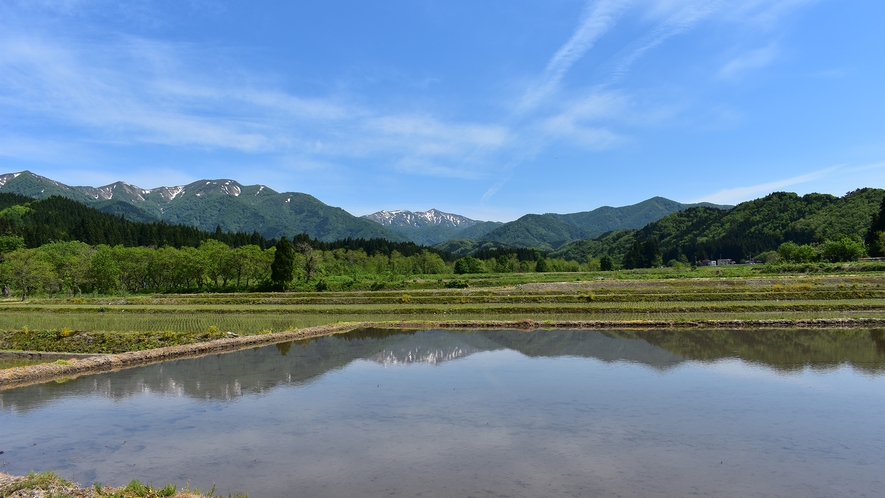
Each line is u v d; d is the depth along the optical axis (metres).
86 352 34.53
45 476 13.22
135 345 35.72
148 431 17.62
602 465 14.31
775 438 16.52
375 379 25.56
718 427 17.62
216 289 97.88
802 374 25.56
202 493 12.56
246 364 29.92
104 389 23.94
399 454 15.23
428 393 22.61
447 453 15.30
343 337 41.41
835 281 67.06
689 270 114.88
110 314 58.50
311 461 14.72
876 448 15.60
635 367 27.72
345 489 12.79
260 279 102.31
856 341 34.97
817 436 16.69
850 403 20.50
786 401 20.81
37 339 36.78
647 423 18.11
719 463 14.45
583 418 18.73
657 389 22.89
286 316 56.16
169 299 74.31
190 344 35.72
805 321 42.88
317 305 65.75
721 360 29.20
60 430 17.81
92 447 16.08
